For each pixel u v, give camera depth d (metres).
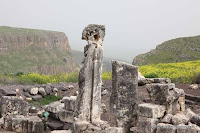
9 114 9.76
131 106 8.31
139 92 13.23
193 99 11.76
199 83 15.73
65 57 101.19
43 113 10.51
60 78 21.14
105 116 10.29
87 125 7.91
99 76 8.44
